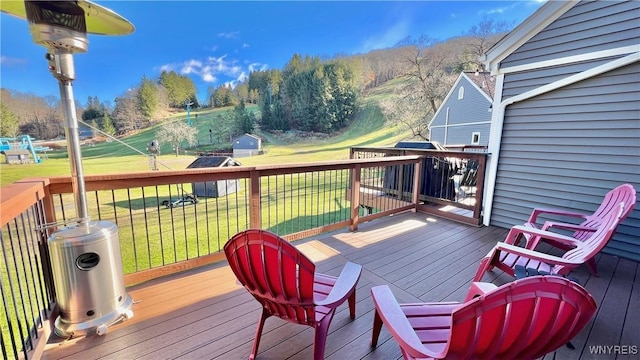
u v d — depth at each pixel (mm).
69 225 1881
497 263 2492
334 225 3740
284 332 1902
